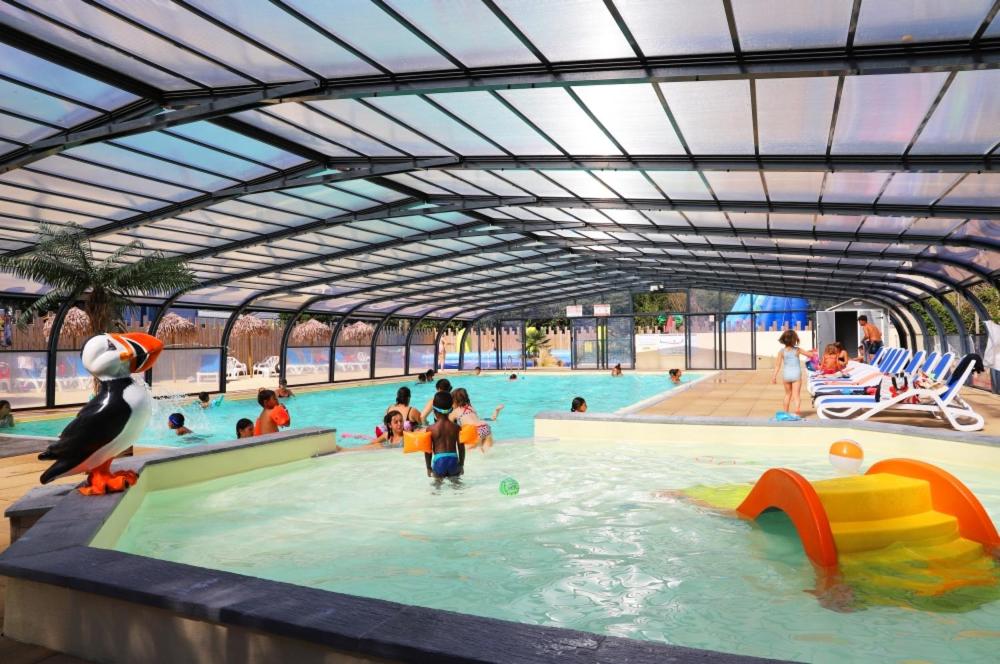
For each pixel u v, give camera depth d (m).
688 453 9.76
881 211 11.66
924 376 12.02
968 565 4.74
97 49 8.58
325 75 8.96
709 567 4.89
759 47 6.97
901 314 29.41
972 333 19.78
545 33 7.32
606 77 7.83
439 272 26.47
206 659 2.90
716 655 2.25
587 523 6.17
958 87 7.00
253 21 7.81
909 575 4.59
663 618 4.00
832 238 14.70
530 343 38.56
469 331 39.91
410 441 8.06
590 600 4.32
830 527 4.95
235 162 12.38
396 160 12.59
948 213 11.09
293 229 17.14
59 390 19.16
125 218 14.63
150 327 22.17
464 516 6.50
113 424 5.38
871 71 6.72
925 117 7.85
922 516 5.34
